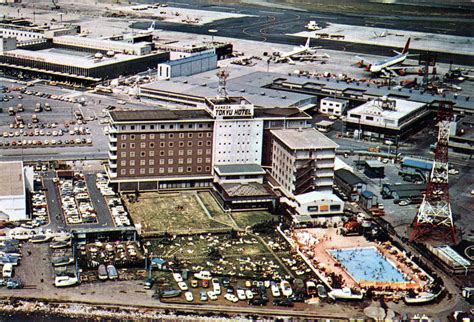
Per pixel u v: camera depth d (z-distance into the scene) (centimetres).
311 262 18212
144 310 15700
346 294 16525
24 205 19888
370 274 17700
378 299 16688
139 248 18712
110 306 15788
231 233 19775
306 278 17512
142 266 17762
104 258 17962
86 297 16112
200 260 18212
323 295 16588
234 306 16075
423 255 19175
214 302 16200
